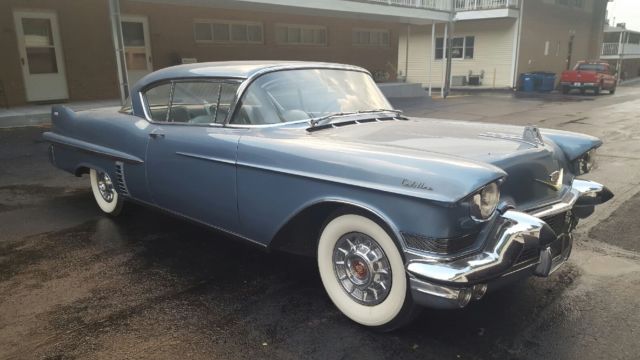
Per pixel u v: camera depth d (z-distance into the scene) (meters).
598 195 3.33
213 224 3.52
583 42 31.17
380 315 2.69
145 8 13.07
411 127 3.37
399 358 2.52
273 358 2.52
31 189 5.72
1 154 7.54
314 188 2.77
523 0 23.66
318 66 3.76
